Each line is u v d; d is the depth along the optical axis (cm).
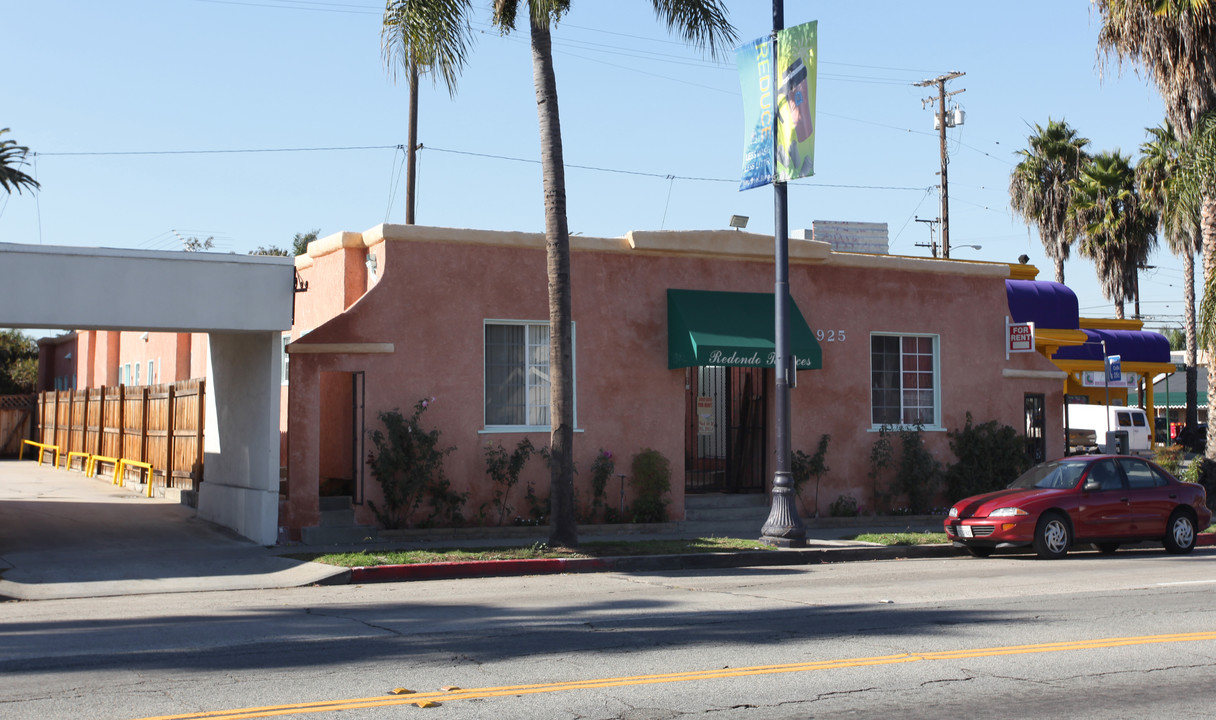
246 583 1269
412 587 1266
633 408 1803
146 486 2231
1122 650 830
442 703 655
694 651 823
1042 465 1728
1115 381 3062
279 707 643
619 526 1759
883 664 775
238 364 1677
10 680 719
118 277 1411
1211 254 2195
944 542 1688
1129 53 2230
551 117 1516
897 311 2053
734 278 1903
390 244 1639
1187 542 1669
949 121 4050
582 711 638
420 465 1608
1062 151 4522
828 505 1961
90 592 1201
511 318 1719
